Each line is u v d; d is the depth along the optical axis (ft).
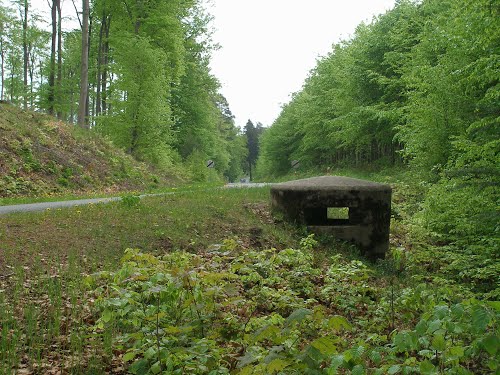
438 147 51.98
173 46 105.60
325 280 25.68
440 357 13.35
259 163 295.89
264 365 10.60
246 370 10.59
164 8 103.45
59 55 106.11
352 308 22.25
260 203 44.29
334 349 10.75
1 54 147.33
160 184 87.04
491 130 29.91
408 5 85.76
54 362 14.52
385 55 80.79
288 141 195.93
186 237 31.81
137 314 14.25
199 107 141.08
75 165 70.64
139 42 93.30
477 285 31.94
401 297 20.33
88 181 69.77
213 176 161.68
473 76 37.47
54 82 110.32
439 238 41.16
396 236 43.27
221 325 15.80
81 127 88.99
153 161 102.01
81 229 29.86
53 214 33.76
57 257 24.68
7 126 67.46
